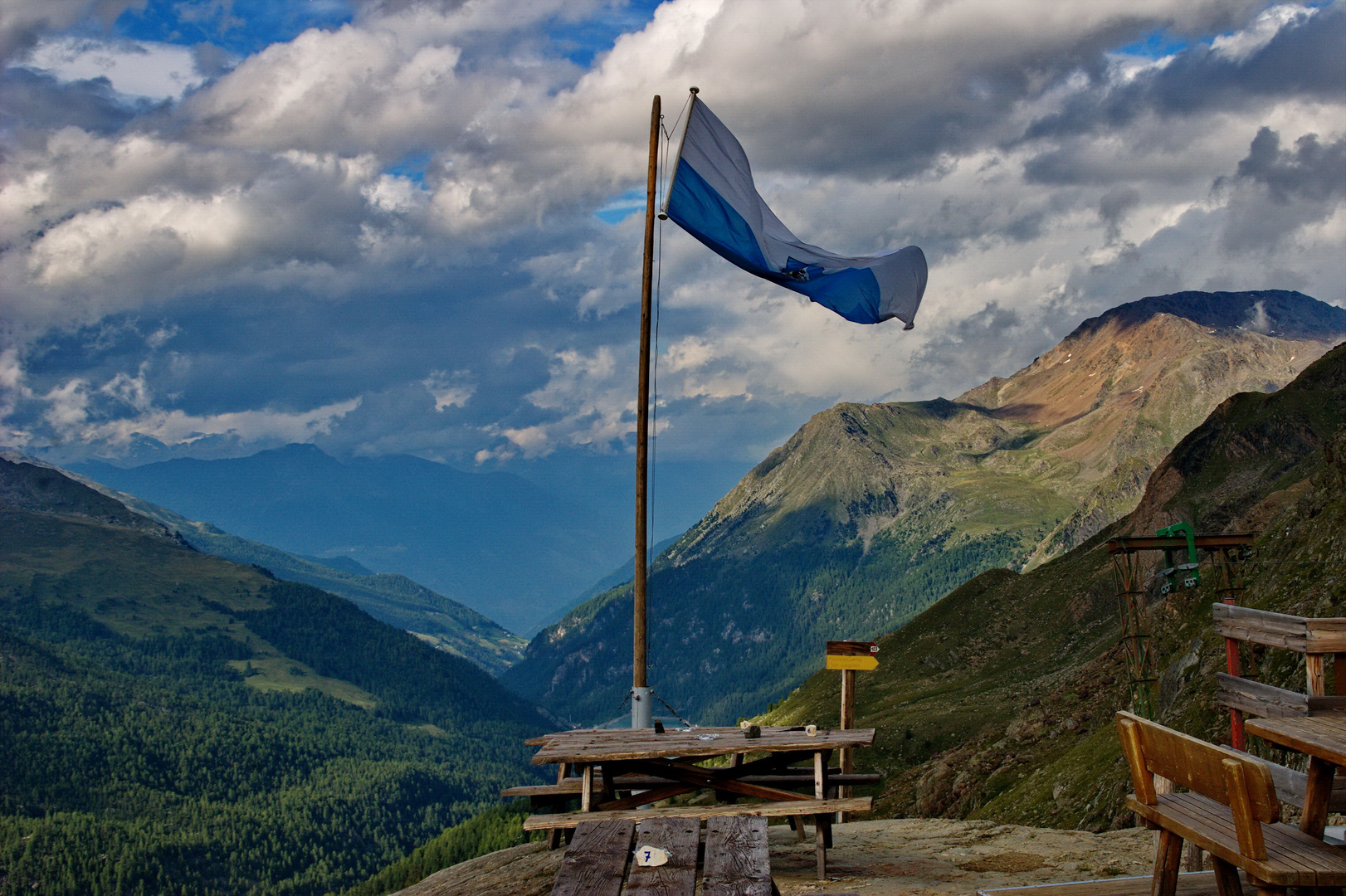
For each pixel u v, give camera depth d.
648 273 18.70
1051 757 70.75
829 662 16.12
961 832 15.23
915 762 124.69
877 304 21.56
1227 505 176.12
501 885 13.86
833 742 12.62
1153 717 39.66
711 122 20.28
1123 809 39.16
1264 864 6.61
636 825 9.39
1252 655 31.41
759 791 13.38
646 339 18.23
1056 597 190.25
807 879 12.39
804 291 21.02
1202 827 7.48
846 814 13.17
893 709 159.25
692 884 7.51
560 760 12.41
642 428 17.47
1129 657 39.56
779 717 198.12
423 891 15.53
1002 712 130.25
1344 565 43.06
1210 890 8.45
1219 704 10.16
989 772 78.44
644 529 16.95
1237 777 6.71
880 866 12.87
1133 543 37.88
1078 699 81.56
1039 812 52.25
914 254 21.98
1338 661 9.05
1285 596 47.44
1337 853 6.94
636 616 16.61
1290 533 56.44
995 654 180.00
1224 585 34.78
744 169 20.61
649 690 16.31
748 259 20.33
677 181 19.70
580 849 8.70
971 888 11.59
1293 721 8.12
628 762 13.65
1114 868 12.20
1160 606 67.44
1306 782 8.24
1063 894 8.70
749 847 8.41
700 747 12.58
